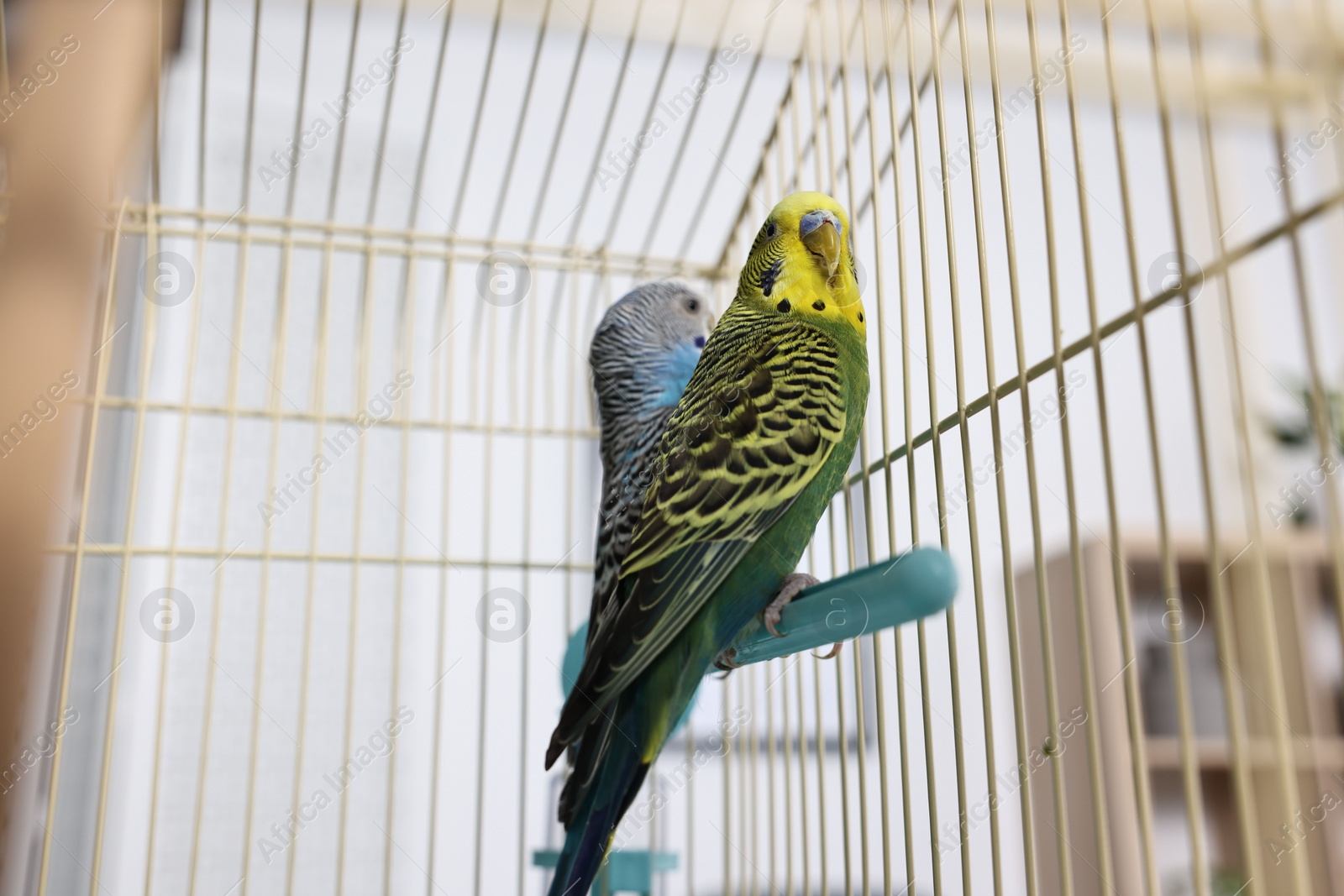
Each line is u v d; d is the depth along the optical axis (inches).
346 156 137.1
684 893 115.0
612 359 83.4
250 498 130.2
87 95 22.4
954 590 35.4
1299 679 112.0
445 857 122.4
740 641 56.4
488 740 123.0
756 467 55.4
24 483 19.9
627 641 51.5
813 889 114.0
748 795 116.0
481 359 129.3
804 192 64.5
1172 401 135.6
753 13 90.7
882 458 56.3
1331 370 108.7
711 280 98.6
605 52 138.3
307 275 135.0
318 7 129.4
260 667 78.3
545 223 134.7
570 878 48.3
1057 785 36.7
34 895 91.8
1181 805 120.3
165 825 122.0
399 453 132.3
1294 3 34.3
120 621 70.3
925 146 93.7
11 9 35.9
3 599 19.4
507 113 138.6
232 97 135.0
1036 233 132.5
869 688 118.4
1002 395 44.1
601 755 51.7
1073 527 37.6
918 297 101.3
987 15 43.6
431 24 134.2
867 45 57.6
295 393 132.3
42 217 21.5
